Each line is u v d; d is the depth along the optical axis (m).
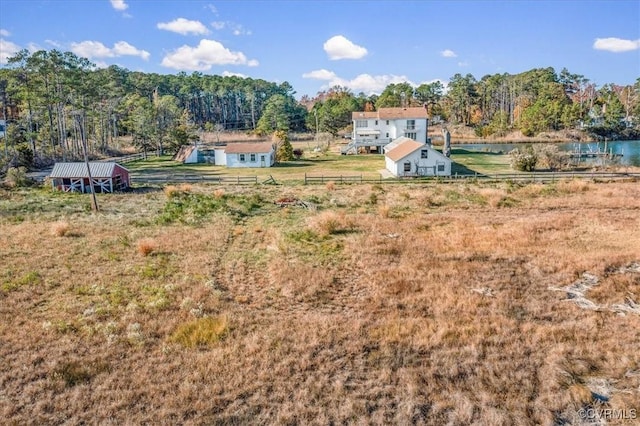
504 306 14.74
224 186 40.47
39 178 44.22
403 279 17.14
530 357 11.69
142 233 23.95
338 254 20.53
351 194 35.66
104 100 80.38
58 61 54.84
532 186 36.78
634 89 129.00
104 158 65.75
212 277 17.50
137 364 11.34
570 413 9.58
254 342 12.33
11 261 19.02
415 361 11.55
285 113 112.06
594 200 32.25
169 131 71.06
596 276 17.22
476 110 131.38
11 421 9.19
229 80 135.88
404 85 131.62
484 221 26.80
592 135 98.25
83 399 9.95
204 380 10.68
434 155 44.84
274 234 23.91
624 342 12.31
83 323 13.43
